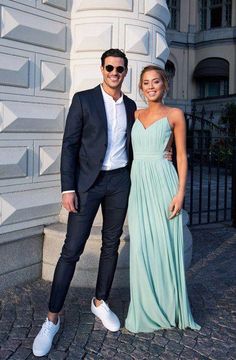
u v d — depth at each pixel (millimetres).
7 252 3705
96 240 3834
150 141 3023
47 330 2781
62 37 4094
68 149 2883
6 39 3557
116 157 3018
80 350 2805
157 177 3049
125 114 3061
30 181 3891
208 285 4074
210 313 3432
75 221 2916
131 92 4262
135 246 3059
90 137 2916
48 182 4086
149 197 3062
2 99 3580
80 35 4160
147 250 3064
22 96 3750
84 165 2945
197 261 4832
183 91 24312
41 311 3346
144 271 3039
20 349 2789
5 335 2957
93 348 2836
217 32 23250
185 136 3051
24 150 3785
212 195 9953
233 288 4004
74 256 2910
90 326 3141
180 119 3020
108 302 3600
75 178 2945
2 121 3557
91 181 2904
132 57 4250
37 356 2707
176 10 23859
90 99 2910
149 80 2998
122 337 2994
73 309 3414
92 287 3877
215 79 24219
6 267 3707
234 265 4707
